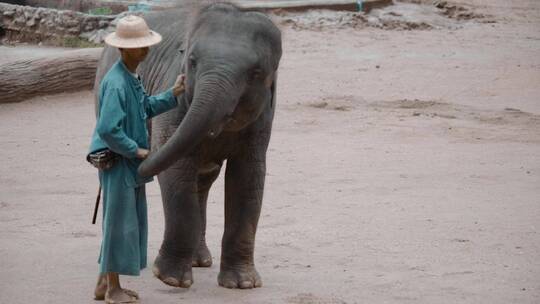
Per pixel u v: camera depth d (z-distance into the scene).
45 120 20.08
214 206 13.83
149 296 9.79
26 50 29.03
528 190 14.86
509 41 33.88
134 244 9.19
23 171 15.77
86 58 22.50
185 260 9.81
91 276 10.46
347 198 14.24
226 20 9.28
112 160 9.12
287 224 12.82
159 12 11.28
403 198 14.27
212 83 8.84
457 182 15.35
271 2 36.09
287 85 24.50
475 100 23.55
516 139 18.91
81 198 14.09
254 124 9.85
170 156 8.63
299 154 17.31
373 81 25.52
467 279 10.48
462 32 35.59
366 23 35.59
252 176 10.03
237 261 10.18
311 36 32.59
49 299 9.65
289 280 10.42
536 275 10.64
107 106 8.95
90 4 34.19
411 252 11.53
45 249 11.48
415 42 32.59
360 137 18.88
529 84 25.81
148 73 10.58
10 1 35.44
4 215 13.05
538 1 45.47
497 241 12.00
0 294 9.78
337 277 10.53
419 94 24.05
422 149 17.86
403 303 9.59
